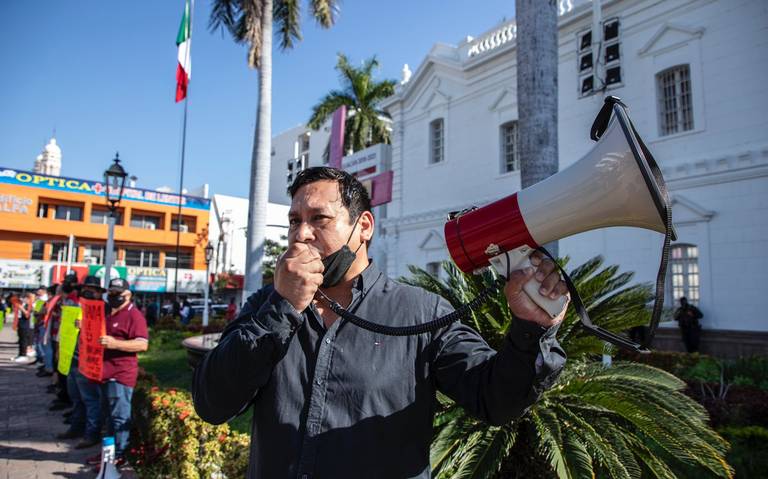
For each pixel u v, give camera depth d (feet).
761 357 30.14
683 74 39.45
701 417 10.44
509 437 10.07
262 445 5.03
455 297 12.71
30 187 128.77
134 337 17.37
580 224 4.18
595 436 9.77
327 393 4.98
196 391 5.32
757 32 35.06
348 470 4.69
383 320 5.31
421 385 5.14
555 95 17.57
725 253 35.65
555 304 4.24
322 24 48.14
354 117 77.25
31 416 25.36
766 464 15.15
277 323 4.65
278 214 142.92
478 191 53.57
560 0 47.24
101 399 17.88
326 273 5.19
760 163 34.17
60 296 29.76
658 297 3.67
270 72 43.11
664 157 39.37
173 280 134.92
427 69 60.59
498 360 4.59
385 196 52.24
